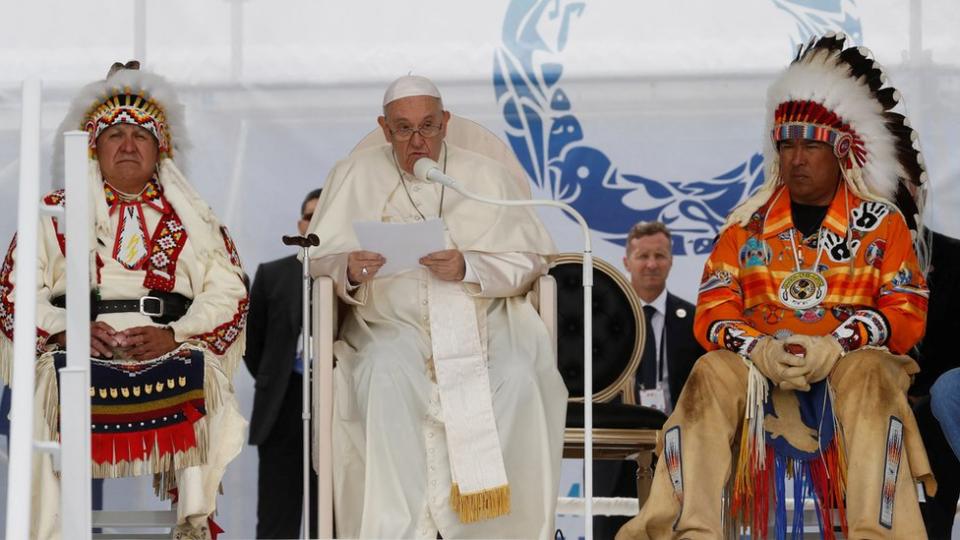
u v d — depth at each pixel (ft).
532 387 34.63
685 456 33.76
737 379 34.35
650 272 46.57
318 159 46.39
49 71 45.65
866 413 33.35
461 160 38.14
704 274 36.65
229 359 36.27
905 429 33.73
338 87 46.39
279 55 46.39
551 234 46.62
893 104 37.06
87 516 24.61
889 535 32.78
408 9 46.47
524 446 34.47
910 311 34.99
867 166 36.63
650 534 34.17
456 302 35.73
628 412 39.11
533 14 46.57
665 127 46.57
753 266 36.27
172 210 36.55
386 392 34.09
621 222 46.62
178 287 36.04
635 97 46.57
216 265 36.37
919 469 33.58
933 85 45.83
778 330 35.60
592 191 46.65
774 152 37.09
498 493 33.76
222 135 46.26
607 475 45.62
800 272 35.88
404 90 36.60
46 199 36.22
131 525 35.73
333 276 35.04
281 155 46.37
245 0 46.37
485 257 35.78
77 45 45.85
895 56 46.01
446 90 46.44
